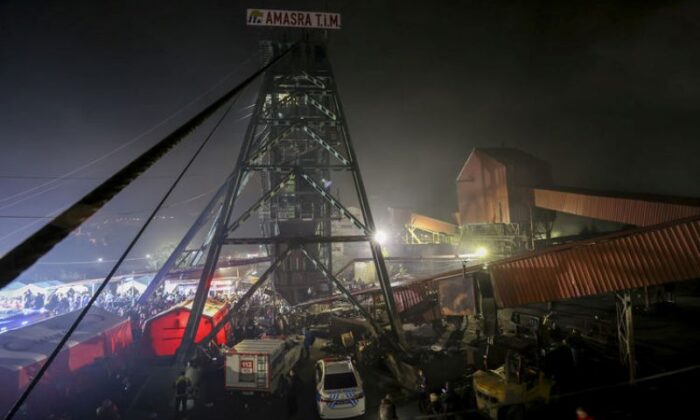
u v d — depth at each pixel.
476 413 18.55
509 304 24.33
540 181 59.72
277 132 39.97
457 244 62.22
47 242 1.42
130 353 28.27
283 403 20.88
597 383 20.45
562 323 33.53
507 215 58.41
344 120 31.53
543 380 18.14
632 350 20.80
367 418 18.88
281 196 44.88
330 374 19.92
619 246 21.73
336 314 37.41
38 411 19.19
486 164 62.88
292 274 44.28
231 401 21.11
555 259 23.41
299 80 34.12
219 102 4.17
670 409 17.27
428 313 28.81
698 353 24.31
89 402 20.75
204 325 27.88
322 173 45.34
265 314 38.84
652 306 35.81
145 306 37.28
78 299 41.59
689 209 29.67
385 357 25.17
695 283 42.88
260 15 33.88
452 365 25.16
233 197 28.52
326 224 46.00
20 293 44.56
